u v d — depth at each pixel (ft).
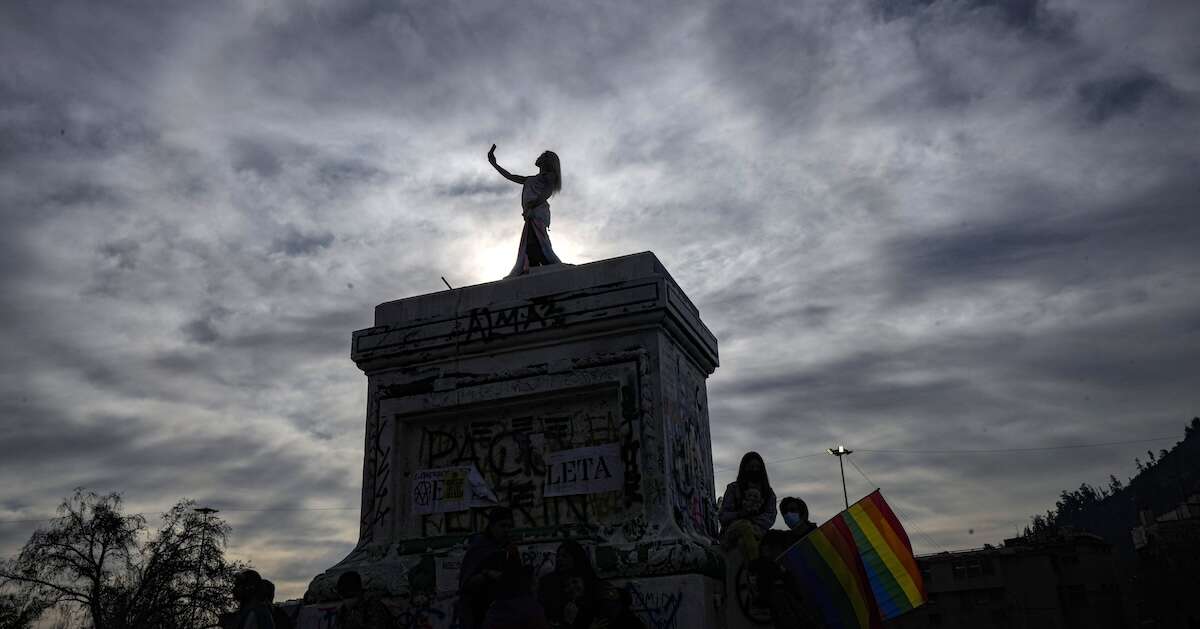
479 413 31.89
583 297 30.96
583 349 30.78
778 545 23.21
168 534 122.93
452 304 33.19
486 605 21.72
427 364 32.76
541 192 36.32
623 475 28.91
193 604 119.85
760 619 24.61
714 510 33.58
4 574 116.16
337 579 29.68
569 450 30.17
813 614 21.97
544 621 20.48
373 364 33.53
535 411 31.22
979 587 177.47
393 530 31.04
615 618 19.95
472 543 22.27
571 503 29.53
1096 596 175.52
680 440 30.66
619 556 26.99
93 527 119.14
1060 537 184.65
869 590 22.30
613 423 30.04
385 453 32.12
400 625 28.32
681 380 32.22
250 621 23.38
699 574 26.14
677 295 31.71
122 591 119.44
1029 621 172.76
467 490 30.81
